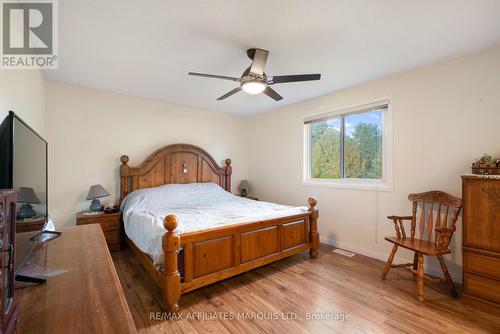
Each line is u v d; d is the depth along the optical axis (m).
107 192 3.25
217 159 4.62
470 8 1.63
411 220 2.51
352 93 3.18
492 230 1.86
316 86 3.19
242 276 2.48
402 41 2.07
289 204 4.10
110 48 2.19
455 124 2.35
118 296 0.88
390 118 2.82
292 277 2.46
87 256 1.26
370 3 1.58
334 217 3.41
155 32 1.92
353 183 3.27
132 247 2.82
